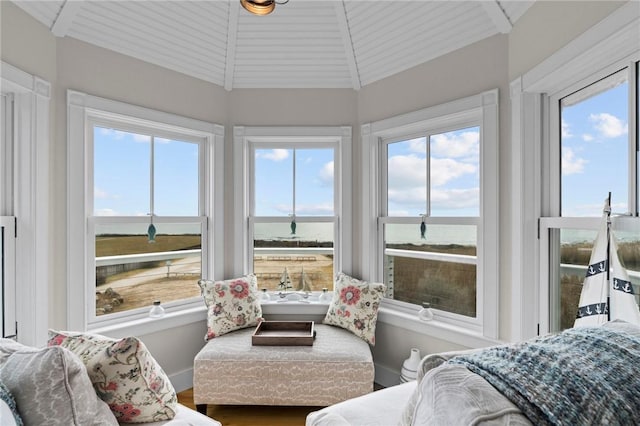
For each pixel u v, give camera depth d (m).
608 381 0.69
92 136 2.18
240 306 2.42
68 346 1.26
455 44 2.14
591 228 1.48
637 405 0.66
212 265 2.67
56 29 1.94
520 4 1.78
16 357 1.07
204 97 2.60
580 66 1.47
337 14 2.44
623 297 1.28
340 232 2.77
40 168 1.85
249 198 2.83
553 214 1.73
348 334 2.34
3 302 1.79
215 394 2.05
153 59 2.33
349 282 2.52
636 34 1.22
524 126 1.80
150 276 2.44
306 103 2.71
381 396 1.31
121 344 1.14
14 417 0.92
